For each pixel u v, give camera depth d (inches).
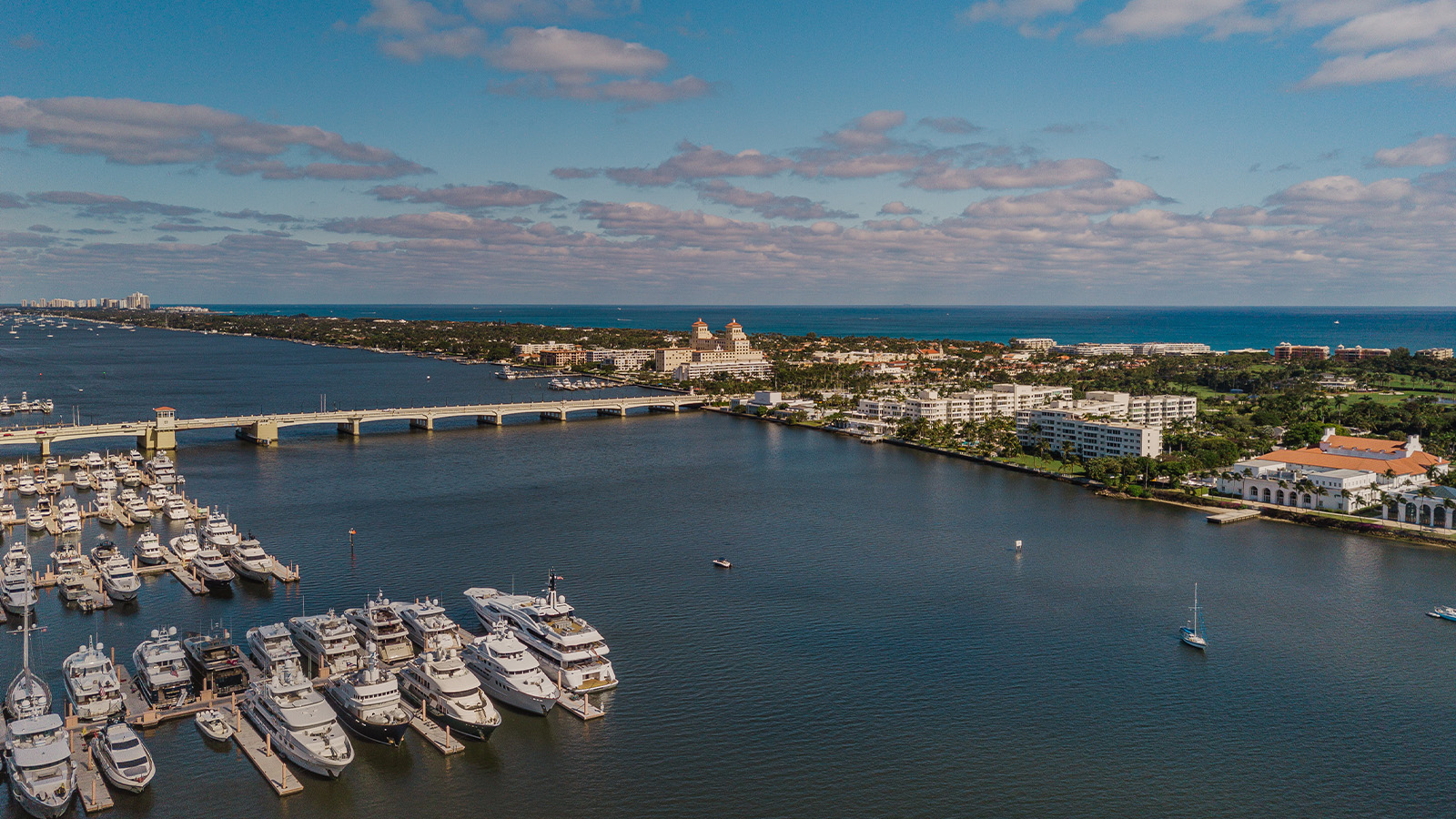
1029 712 7175.2
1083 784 6240.2
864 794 6087.6
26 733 5964.6
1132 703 7342.5
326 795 5984.3
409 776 6215.6
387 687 6688.0
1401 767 6486.2
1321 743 6776.6
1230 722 7066.9
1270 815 5944.9
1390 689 7618.1
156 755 6343.5
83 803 5807.1
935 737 6781.5
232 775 6151.6
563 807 5920.3
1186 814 5935.0
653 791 6092.5
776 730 6845.5
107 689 6747.1
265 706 6565.0
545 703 6894.7
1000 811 5930.1
